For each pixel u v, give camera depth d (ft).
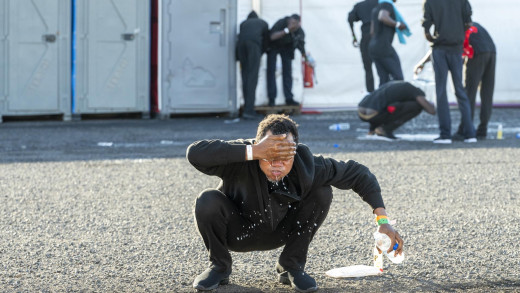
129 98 47.55
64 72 45.91
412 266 14.84
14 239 17.01
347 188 12.77
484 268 14.73
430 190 23.00
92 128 41.83
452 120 46.68
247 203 12.62
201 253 15.90
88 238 17.15
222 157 11.80
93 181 24.61
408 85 35.06
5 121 46.06
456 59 33.96
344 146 33.12
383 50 40.19
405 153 30.86
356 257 15.55
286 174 11.90
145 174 25.98
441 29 33.58
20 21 44.45
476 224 18.45
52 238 17.13
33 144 34.40
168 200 21.58
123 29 46.85
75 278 14.07
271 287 13.46
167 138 36.88
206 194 12.71
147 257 15.57
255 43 46.62
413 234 17.46
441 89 34.12
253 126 43.14
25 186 23.68
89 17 45.98
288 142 11.58
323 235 17.34
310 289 13.06
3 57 44.32
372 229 17.90
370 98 35.58
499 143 34.37
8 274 14.30
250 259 15.39
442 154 30.58
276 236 13.28
